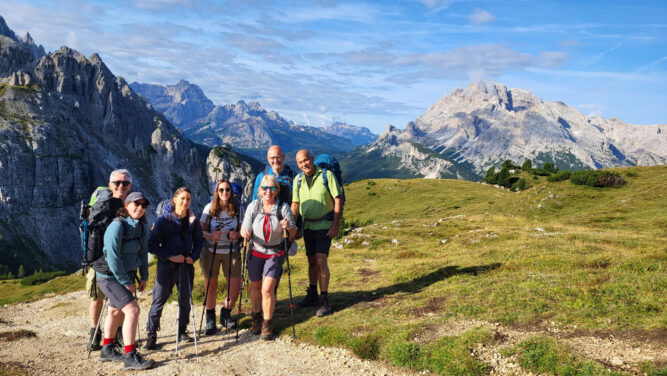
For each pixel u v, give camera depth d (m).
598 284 8.81
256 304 8.56
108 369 6.86
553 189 58.88
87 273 7.52
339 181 9.16
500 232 22.70
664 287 7.95
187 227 7.81
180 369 6.79
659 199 43.69
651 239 17.55
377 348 7.18
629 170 62.66
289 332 8.45
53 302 18.56
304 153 8.77
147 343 7.98
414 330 7.54
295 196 9.09
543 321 7.45
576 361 5.79
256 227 8.03
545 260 12.88
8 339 9.69
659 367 5.29
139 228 6.96
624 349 6.01
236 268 9.04
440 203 82.62
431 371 6.35
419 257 19.53
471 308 8.47
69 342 9.38
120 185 7.18
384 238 27.34
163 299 8.02
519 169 113.44
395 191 97.12
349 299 10.56
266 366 6.91
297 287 13.06
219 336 8.71
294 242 8.72
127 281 6.68
